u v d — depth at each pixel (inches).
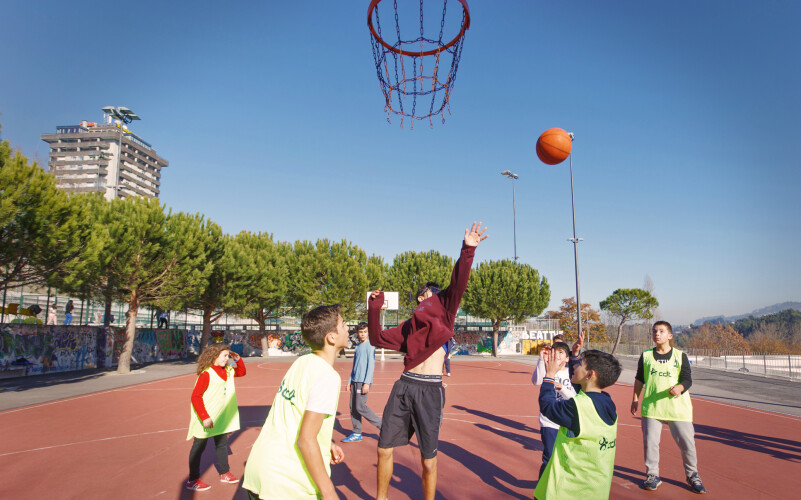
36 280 593.3
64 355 808.3
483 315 1530.5
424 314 159.6
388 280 1571.1
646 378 226.4
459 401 493.7
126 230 715.4
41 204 527.5
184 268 793.6
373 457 265.4
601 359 123.6
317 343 110.6
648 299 1633.9
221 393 218.7
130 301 790.5
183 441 307.7
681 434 216.1
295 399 105.3
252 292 1147.9
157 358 1117.1
